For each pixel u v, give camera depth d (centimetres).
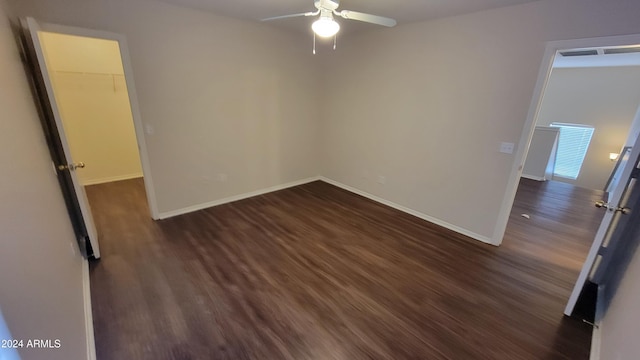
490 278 242
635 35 196
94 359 159
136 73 283
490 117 280
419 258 270
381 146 393
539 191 483
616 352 139
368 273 245
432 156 337
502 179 283
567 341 180
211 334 179
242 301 208
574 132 668
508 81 262
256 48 365
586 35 216
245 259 260
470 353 170
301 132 456
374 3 255
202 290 218
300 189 458
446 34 296
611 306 183
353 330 185
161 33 288
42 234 135
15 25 197
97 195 402
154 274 235
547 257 278
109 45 427
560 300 218
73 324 152
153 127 308
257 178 422
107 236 294
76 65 410
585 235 327
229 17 330
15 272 93
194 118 335
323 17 216
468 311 204
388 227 333
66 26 237
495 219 295
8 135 119
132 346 169
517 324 193
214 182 375
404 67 342
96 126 439
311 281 232
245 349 169
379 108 382
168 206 341
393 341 177
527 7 240
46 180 174
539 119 711
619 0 198
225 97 355
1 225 90
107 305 199
